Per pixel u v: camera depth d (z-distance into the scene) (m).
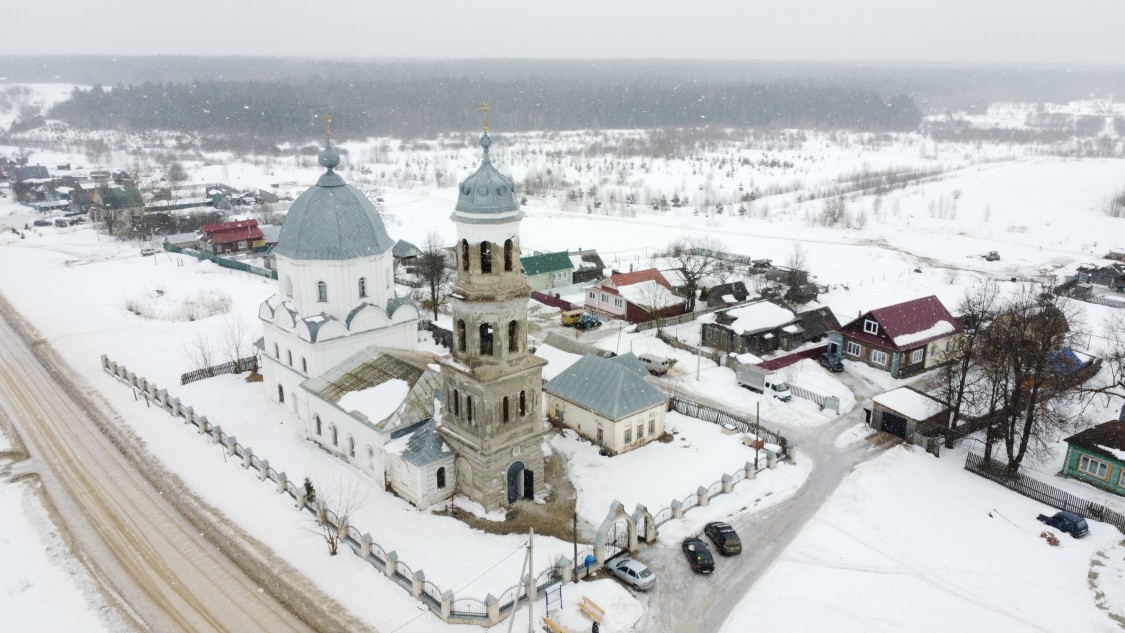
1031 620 41.81
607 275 120.00
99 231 149.12
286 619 41.50
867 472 57.94
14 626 40.91
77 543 48.62
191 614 42.00
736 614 42.12
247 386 72.62
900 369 78.25
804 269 117.56
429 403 55.34
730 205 186.50
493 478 50.78
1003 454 61.72
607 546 47.19
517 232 47.91
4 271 119.00
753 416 68.56
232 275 119.75
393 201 189.50
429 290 106.44
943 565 46.69
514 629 40.50
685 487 55.38
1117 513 51.59
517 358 50.12
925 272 122.81
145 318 96.75
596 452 60.41
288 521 50.19
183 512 51.91
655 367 77.81
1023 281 115.06
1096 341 87.56
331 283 61.62
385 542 47.78
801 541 49.03
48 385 74.88
